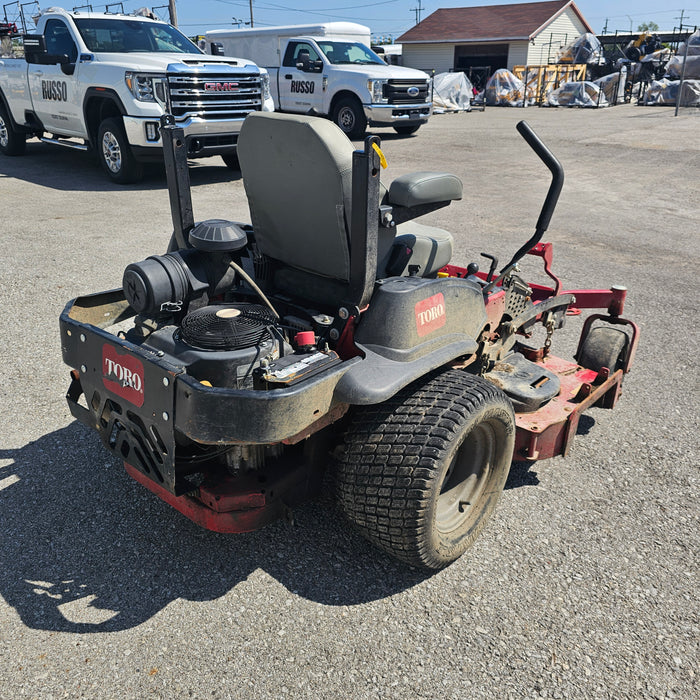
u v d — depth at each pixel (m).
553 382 3.61
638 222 9.36
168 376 2.32
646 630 2.61
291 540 3.05
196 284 2.90
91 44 10.49
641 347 5.29
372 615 2.64
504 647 2.51
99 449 3.70
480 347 3.47
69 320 2.81
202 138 10.29
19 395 4.22
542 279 6.78
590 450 3.87
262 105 11.03
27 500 3.27
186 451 2.75
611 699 2.32
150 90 9.75
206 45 20.45
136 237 7.70
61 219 8.47
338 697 2.29
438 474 2.52
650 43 37.59
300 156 2.57
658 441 3.97
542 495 3.45
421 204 2.89
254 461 2.72
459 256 7.45
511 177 12.41
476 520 3.00
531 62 39.00
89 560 2.90
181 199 3.07
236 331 2.50
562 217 9.52
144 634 2.53
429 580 2.84
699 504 3.41
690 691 2.36
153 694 2.29
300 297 3.11
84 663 2.40
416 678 2.37
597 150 15.77
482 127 20.50
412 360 2.59
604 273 7.06
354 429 2.66
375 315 2.57
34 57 10.55
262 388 2.45
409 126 17.09
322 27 17.27
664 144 16.70
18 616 2.60
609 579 2.87
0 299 5.75
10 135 13.10
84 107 10.57
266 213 2.92
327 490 3.32
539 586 2.82
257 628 2.57
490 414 2.73
